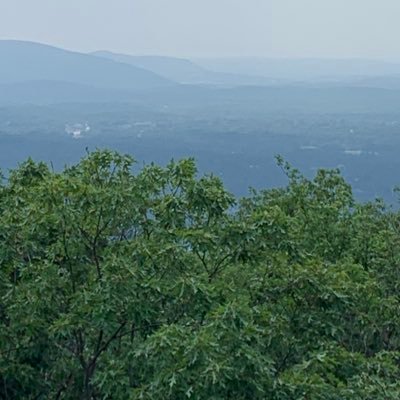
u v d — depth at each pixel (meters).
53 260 18.50
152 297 16.89
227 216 18.70
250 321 15.25
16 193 20.28
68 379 19.16
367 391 15.74
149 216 18.23
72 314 16.98
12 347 18.38
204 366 14.24
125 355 17.42
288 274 17.66
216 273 18.97
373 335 21.23
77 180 17.53
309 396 14.96
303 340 17.44
